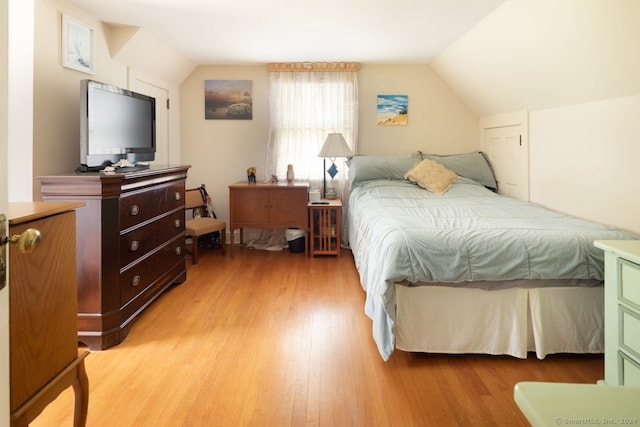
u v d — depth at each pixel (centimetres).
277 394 192
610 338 174
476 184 425
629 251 162
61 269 135
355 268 404
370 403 186
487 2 286
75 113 296
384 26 340
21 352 115
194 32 356
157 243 298
